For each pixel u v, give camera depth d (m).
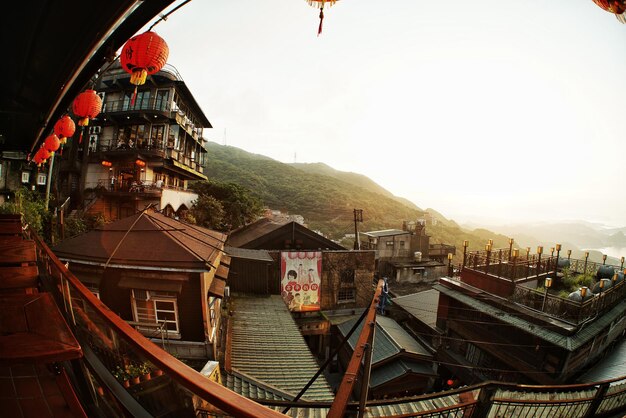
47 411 2.12
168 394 1.52
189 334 9.55
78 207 22.45
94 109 5.38
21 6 3.02
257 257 18.98
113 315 1.81
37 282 3.67
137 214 11.30
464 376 15.10
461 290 16.39
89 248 9.69
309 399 9.65
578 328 11.34
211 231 15.27
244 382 9.70
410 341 17.20
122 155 23.42
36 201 16.11
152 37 3.50
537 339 12.47
